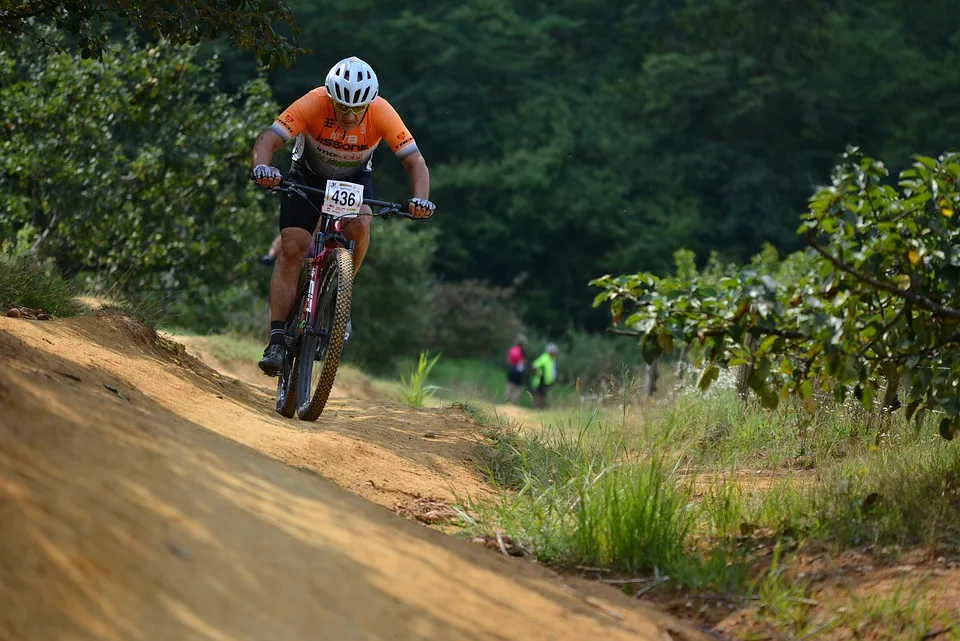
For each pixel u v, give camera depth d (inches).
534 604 282.8
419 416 621.0
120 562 207.0
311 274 507.5
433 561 286.8
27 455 235.9
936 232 368.5
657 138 3159.5
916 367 371.2
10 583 184.5
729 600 321.1
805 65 3132.4
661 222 3053.6
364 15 3021.7
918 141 3063.5
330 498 311.3
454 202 3095.5
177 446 294.5
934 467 410.6
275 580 229.8
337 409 613.6
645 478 391.5
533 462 509.7
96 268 1206.3
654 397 799.1
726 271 1350.9
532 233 3097.9
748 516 403.5
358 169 533.3
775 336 375.2
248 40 569.0
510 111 3139.8
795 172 3073.3
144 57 1233.4
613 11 3336.6
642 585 338.3
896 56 3088.1
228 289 1391.5
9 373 287.9
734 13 3107.8
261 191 1322.6
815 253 370.9
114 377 417.7
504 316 2765.7
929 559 329.4
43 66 1177.4
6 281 555.8
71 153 1173.1
